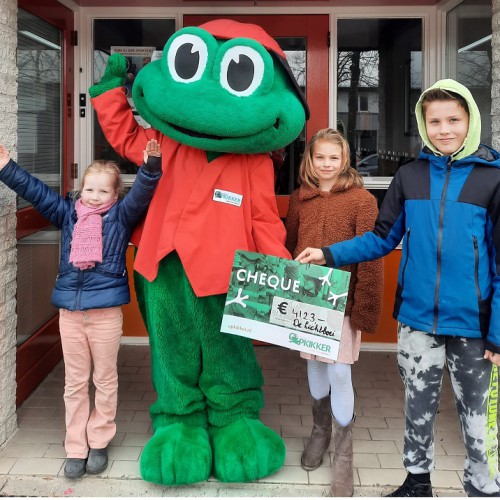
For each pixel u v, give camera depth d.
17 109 3.32
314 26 4.60
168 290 2.90
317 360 2.83
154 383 3.10
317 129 4.69
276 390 4.00
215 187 2.84
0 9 3.01
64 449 3.18
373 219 2.73
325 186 2.88
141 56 4.69
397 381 4.19
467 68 4.25
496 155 2.41
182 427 2.98
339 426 2.81
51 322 4.28
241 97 2.70
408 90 4.74
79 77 4.65
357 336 2.83
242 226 2.84
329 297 2.54
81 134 4.69
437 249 2.36
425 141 2.47
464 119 2.31
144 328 4.84
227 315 2.63
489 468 2.46
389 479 2.96
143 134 3.09
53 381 4.09
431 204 2.38
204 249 2.79
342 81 4.72
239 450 2.87
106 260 2.87
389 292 4.73
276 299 2.59
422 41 4.67
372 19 4.66
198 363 3.01
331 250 2.58
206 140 2.72
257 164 2.92
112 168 2.93
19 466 3.02
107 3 4.55
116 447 3.20
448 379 4.19
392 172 4.79
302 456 3.04
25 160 3.81
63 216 2.94
